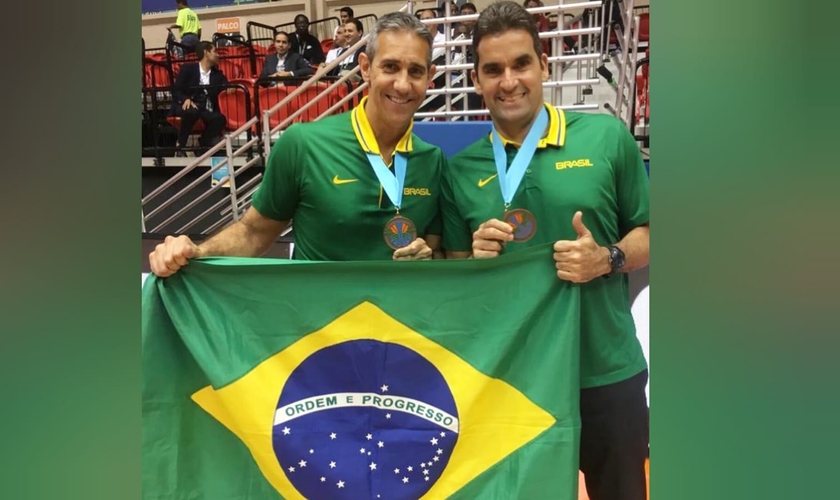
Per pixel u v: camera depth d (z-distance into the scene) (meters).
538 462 1.71
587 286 1.85
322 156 1.93
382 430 1.76
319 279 1.78
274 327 1.78
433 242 2.02
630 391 1.90
